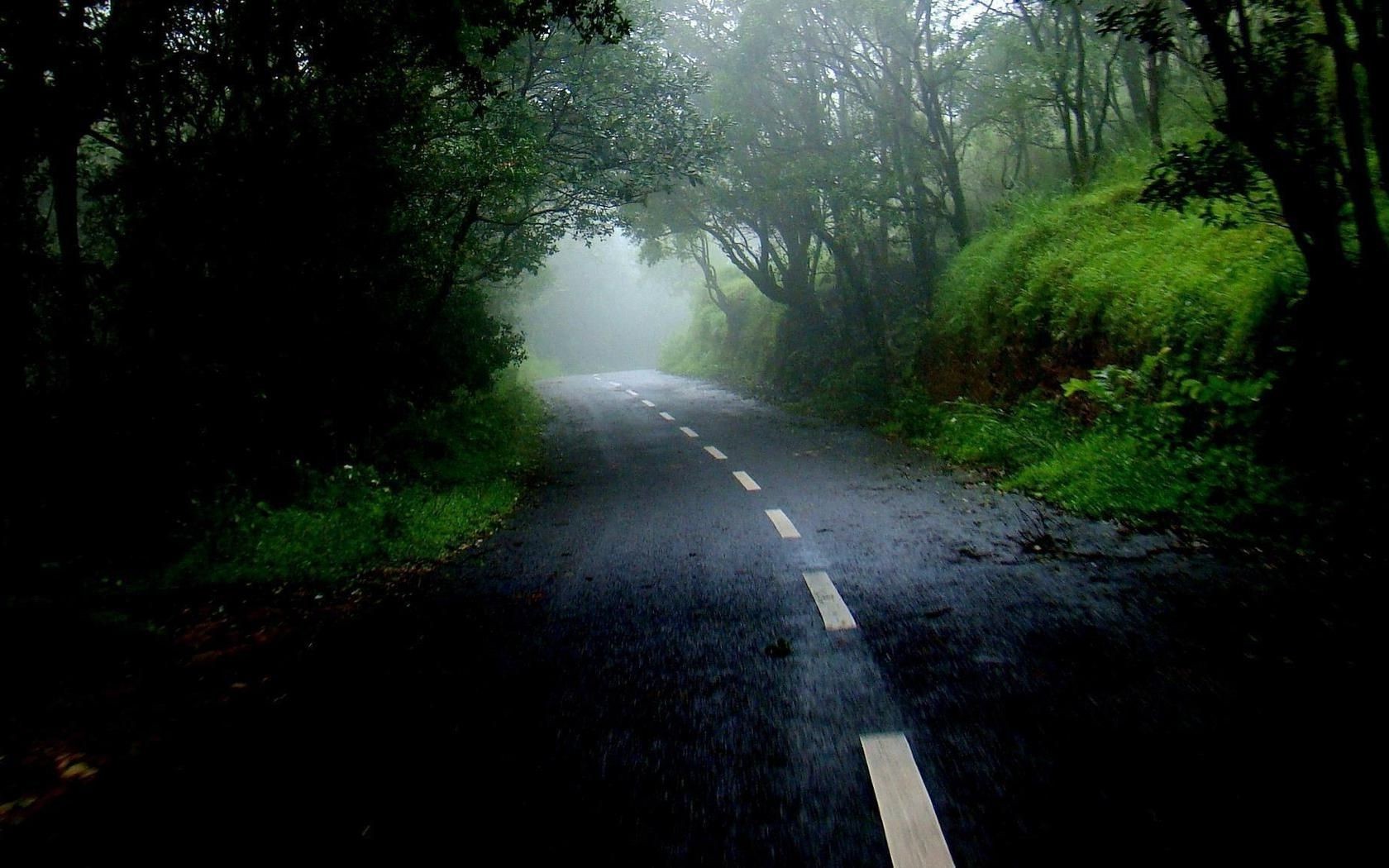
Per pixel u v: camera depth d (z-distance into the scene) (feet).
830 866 8.73
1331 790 9.42
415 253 37.37
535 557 24.34
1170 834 8.85
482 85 26.63
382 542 26.71
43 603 17.29
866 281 69.77
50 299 22.91
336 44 25.48
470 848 9.49
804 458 41.57
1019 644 14.51
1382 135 18.01
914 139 58.39
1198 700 11.85
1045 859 8.60
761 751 11.33
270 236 26.91
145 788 11.60
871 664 14.14
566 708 13.24
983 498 28.04
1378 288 19.19
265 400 29.86
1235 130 20.10
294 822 10.37
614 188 52.47
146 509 24.40
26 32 19.34
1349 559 17.26
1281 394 22.98
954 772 10.43
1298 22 19.89
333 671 15.87
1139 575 17.94
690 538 25.21
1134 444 27.43
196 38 24.23
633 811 10.04
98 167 26.16
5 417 21.06
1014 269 45.32
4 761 12.66
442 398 52.08
